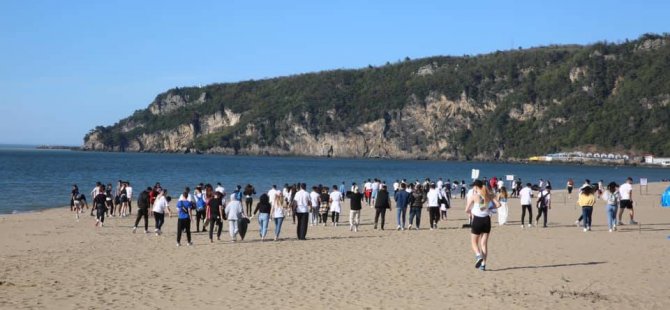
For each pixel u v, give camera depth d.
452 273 14.21
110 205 30.75
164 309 10.97
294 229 24.88
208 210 20.34
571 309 10.92
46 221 28.52
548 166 196.38
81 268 15.04
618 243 19.41
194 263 15.73
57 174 82.69
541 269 14.70
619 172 148.00
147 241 20.62
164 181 73.00
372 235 22.20
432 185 29.97
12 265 15.48
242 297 11.84
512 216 30.78
